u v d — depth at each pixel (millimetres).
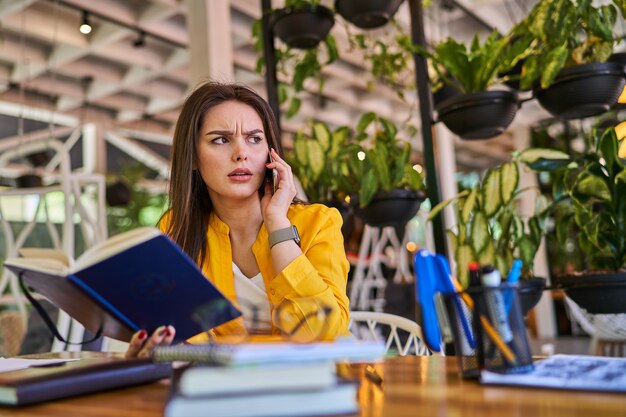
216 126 1348
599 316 1590
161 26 5453
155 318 967
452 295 837
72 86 6855
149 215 8172
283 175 1312
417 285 890
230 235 1436
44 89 6629
